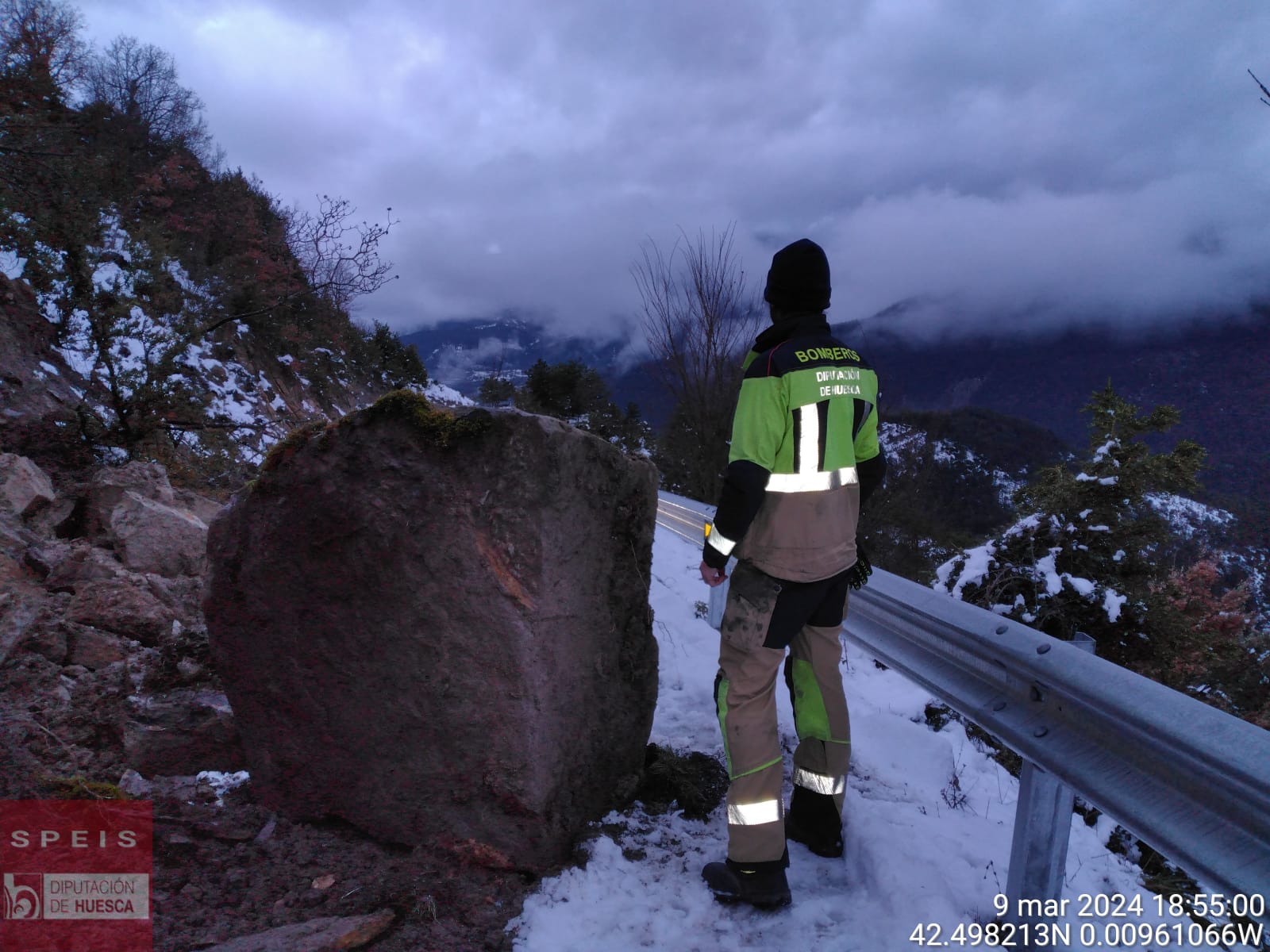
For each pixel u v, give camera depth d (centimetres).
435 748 245
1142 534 588
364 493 238
